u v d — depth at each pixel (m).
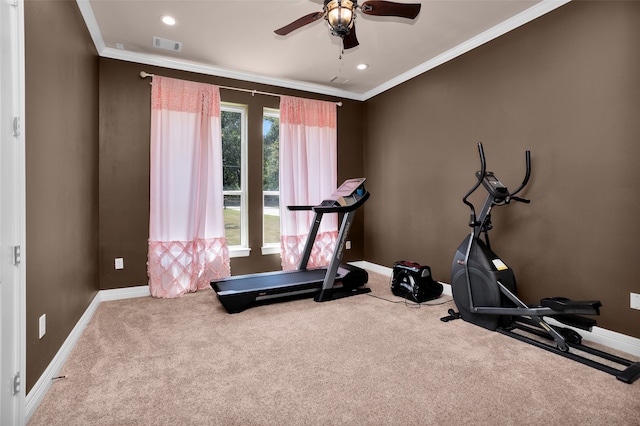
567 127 2.57
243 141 4.29
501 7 2.73
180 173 3.69
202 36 3.19
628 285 2.25
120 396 1.77
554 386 1.85
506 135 3.02
